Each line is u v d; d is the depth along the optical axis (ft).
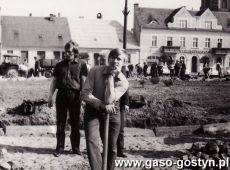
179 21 250.57
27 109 44.39
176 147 32.01
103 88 20.93
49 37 226.99
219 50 252.83
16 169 24.70
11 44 219.00
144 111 47.39
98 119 20.67
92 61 232.12
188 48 251.80
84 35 234.58
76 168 25.25
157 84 103.24
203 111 50.98
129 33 249.75
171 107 49.01
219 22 261.44
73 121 28.78
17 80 119.65
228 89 91.91
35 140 34.35
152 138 37.37
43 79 128.36
